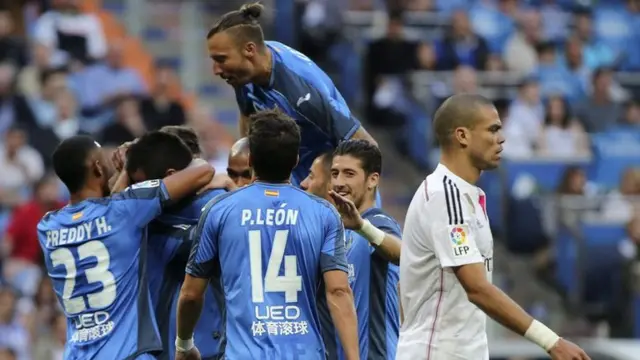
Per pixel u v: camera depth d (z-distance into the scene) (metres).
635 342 46.41
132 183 26.06
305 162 27.69
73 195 25.47
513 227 60.34
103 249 24.80
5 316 46.56
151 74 68.62
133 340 24.58
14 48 64.44
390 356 25.70
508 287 59.06
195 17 71.44
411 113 65.50
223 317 23.69
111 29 70.38
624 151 65.44
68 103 59.91
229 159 26.98
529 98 65.19
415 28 72.00
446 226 22.50
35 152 57.75
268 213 22.69
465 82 64.88
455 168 23.08
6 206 55.53
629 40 76.31
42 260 51.38
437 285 22.81
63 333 46.25
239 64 26.11
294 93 26.59
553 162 62.50
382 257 25.39
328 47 69.81
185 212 25.81
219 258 22.81
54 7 66.25
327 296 22.70
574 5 78.31
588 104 68.31
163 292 25.92
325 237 22.78
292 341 22.28
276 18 69.19
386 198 63.78
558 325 57.62
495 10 74.69
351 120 27.08
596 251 57.38
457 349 22.67
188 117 62.06
